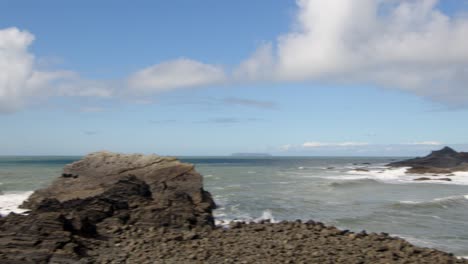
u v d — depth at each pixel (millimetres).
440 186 60906
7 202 37094
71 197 31812
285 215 33062
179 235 22328
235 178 76000
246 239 21844
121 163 38750
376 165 151375
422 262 17750
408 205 37656
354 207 37500
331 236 22234
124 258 18359
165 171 37406
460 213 34062
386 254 18672
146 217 24625
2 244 18000
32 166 122500
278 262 17625
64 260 17656
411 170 91188
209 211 30406
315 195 47094
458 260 18406
